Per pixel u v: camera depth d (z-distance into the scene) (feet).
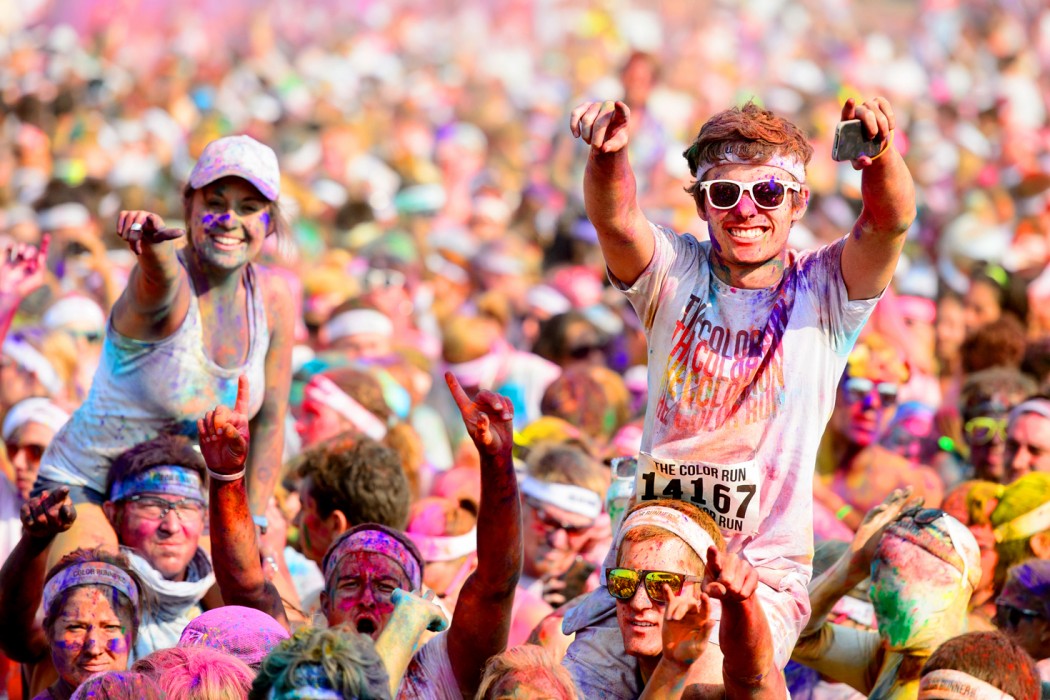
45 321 68.18
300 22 211.20
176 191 122.72
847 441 60.85
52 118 140.67
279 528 50.57
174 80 165.89
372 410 61.46
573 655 36.68
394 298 89.20
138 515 43.68
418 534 49.96
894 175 33.58
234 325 46.52
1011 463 55.72
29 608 40.19
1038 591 41.98
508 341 87.15
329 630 29.58
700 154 35.32
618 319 91.40
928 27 195.11
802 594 35.32
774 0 209.15
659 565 33.99
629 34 205.26
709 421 35.19
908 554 39.75
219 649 35.37
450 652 35.19
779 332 35.17
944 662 34.99
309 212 114.21
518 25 215.10
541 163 150.92
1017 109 164.96
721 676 34.40
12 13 195.83
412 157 138.62
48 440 55.77
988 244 107.14
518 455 59.82
